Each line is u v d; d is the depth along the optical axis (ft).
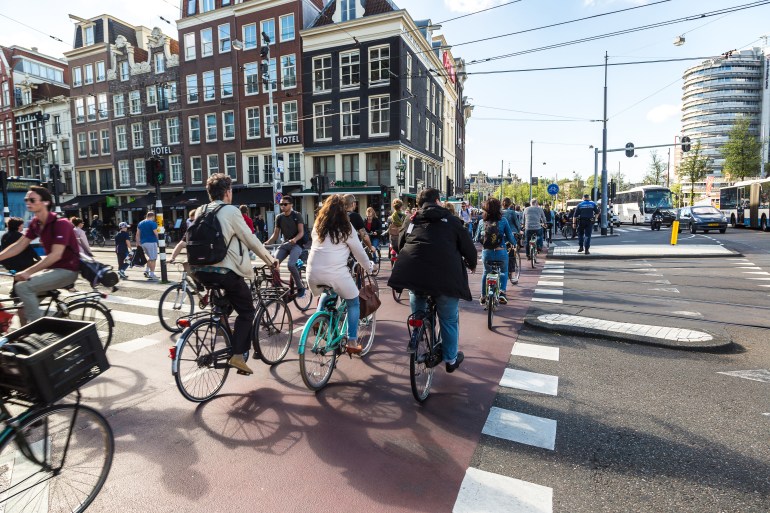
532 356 16.55
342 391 13.66
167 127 104.99
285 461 9.86
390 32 81.82
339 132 87.30
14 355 7.25
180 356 12.26
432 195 13.67
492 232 21.13
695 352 16.83
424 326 12.77
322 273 13.56
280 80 91.04
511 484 8.95
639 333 18.38
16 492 7.55
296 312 23.99
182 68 100.94
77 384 8.02
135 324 21.71
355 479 9.17
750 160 144.97
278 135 92.07
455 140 145.69
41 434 7.69
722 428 11.12
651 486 8.85
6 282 35.96
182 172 104.17
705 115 332.80
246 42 93.04
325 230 13.56
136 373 15.35
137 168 111.24
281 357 16.58
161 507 8.36
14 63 133.49
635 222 120.67
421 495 8.63
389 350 17.66
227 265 12.84
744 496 8.52
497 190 294.66
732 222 102.58
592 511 8.16
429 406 12.54
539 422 11.53
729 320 21.25
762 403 12.51
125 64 109.29
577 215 48.26
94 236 95.14
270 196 90.12
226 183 13.32
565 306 24.30
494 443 10.54
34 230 14.74
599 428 11.19
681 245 56.59
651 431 11.02
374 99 84.64
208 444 10.58
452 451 10.21
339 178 87.81
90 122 117.50
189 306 22.47
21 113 130.62
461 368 15.48
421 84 97.50
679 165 151.02
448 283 12.34
